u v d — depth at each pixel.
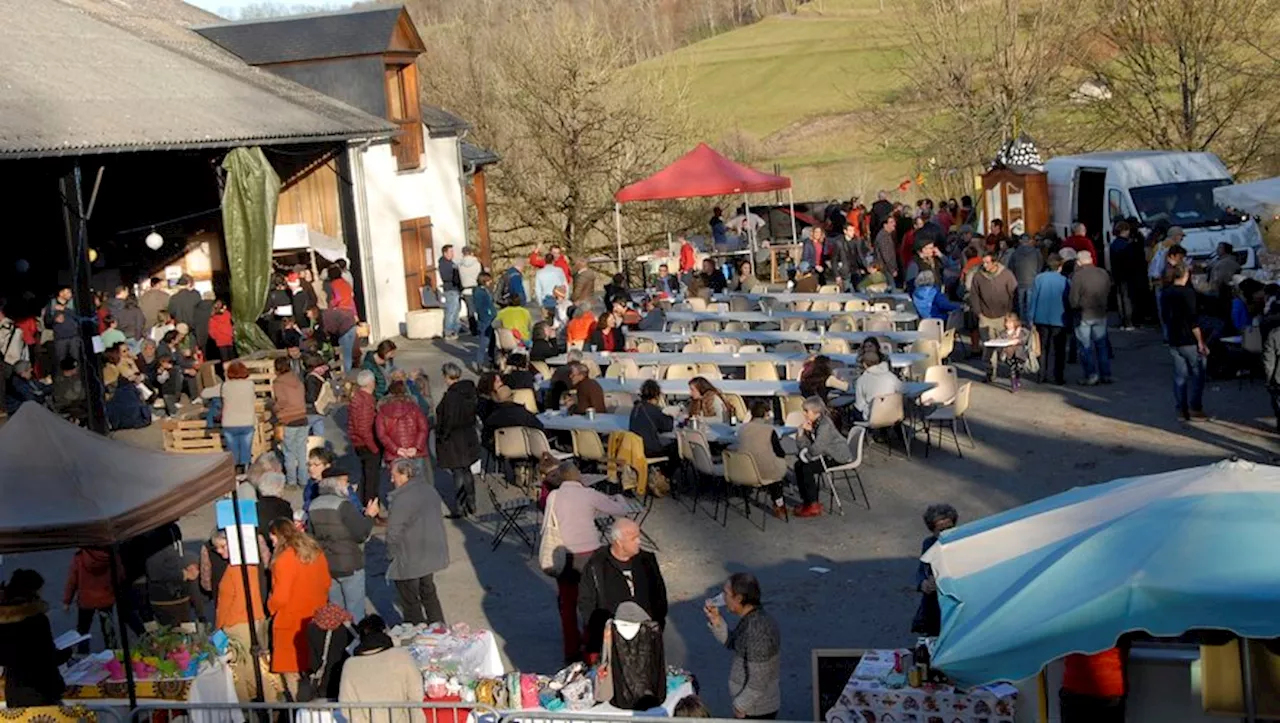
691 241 34.75
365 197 27.94
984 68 42.41
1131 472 15.01
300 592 9.81
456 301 27.97
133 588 10.94
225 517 10.13
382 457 15.38
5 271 25.67
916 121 44.66
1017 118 41.44
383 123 27.89
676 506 14.96
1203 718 7.04
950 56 42.62
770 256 32.19
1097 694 7.05
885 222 28.38
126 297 22.39
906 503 14.55
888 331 20.27
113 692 9.30
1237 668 6.69
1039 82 41.16
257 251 23.88
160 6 31.58
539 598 12.56
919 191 45.06
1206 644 6.74
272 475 11.48
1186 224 24.03
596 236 43.25
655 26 75.69
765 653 8.48
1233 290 19.36
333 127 25.73
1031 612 6.23
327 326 23.00
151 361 21.23
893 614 11.39
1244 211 19.73
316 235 26.59
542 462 11.99
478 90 43.38
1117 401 18.16
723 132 48.34
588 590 9.74
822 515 14.30
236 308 23.94
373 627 8.84
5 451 8.66
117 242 27.11
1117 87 37.72
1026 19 43.25
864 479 15.54
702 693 10.10
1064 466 15.48
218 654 9.67
